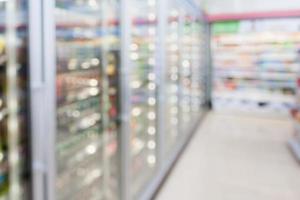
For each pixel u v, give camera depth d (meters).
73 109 1.91
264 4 6.80
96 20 2.14
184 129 4.77
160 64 3.21
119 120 2.32
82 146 2.03
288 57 6.89
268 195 3.13
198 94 6.16
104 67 2.20
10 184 1.37
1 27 1.35
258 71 7.12
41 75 1.33
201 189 3.25
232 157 4.29
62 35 1.77
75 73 1.93
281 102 6.95
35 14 1.28
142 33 3.17
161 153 3.30
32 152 1.32
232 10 7.02
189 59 5.07
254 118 6.98
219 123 6.42
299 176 3.62
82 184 2.04
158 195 3.10
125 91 2.29
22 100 1.31
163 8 3.16
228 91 7.36
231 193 3.17
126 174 2.39
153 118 3.28
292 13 6.64
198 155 4.36
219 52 7.33
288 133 5.62
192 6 5.01
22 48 1.29
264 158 4.25
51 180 1.41
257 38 7.05
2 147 1.37
